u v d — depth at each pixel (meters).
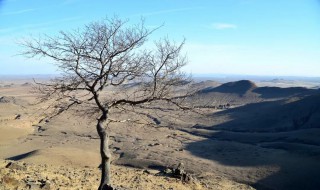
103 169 12.50
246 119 118.50
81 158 52.47
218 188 25.31
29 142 77.19
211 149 79.31
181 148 79.19
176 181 24.03
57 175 18.77
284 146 79.31
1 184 13.38
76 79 11.88
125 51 11.86
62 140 82.31
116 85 12.33
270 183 55.38
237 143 86.62
